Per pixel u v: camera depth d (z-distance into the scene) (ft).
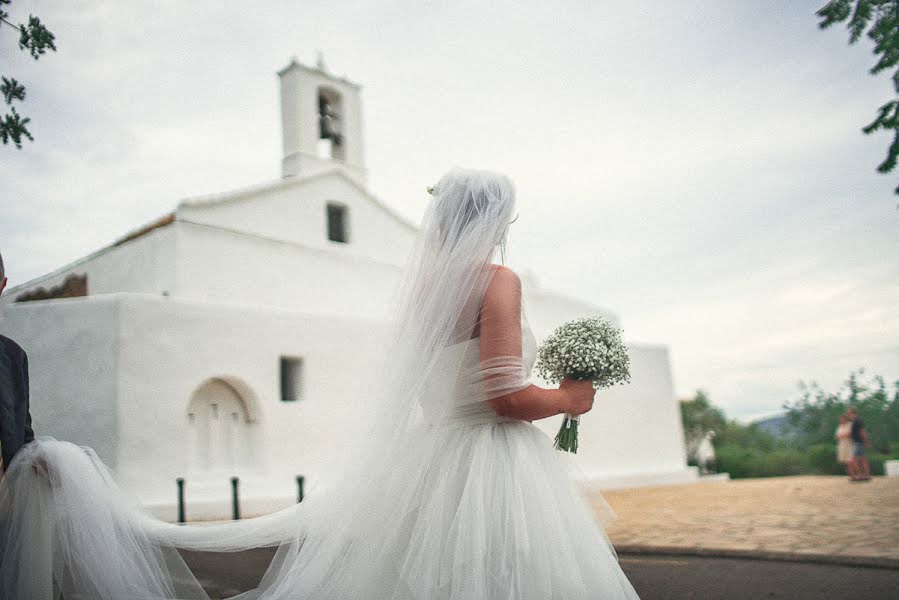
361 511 7.76
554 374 8.20
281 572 8.63
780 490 49.98
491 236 7.73
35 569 8.14
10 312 37.29
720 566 20.89
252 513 36.91
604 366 7.88
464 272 7.59
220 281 47.52
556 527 7.15
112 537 8.80
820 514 32.27
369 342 45.01
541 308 61.41
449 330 7.63
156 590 8.98
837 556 20.07
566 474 7.83
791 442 122.11
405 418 7.86
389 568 7.50
